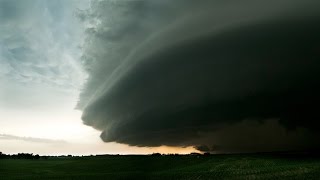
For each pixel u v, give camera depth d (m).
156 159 113.00
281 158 91.62
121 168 103.00
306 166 68.75
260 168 73.19
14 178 78.31
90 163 119.56
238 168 76.88
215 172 72.44
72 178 76.44
